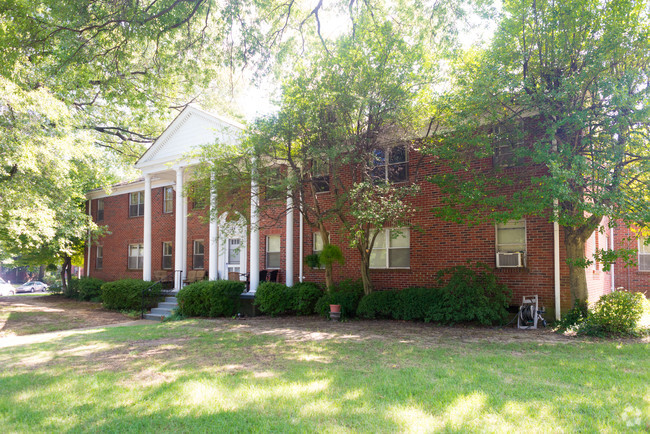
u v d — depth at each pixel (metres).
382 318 13.46
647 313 11.84
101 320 16.34
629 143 9.17
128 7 11.58
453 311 11.73
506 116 10.50
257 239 16.25
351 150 11.15
